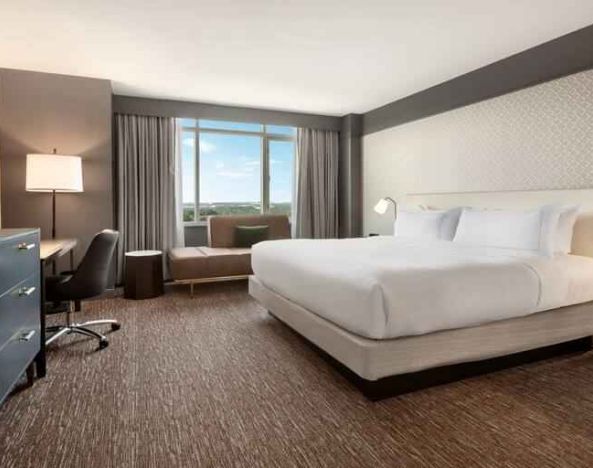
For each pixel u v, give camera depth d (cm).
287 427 180
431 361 207
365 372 195
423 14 272
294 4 259
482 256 268
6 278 175
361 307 199
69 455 159
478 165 393
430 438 172
